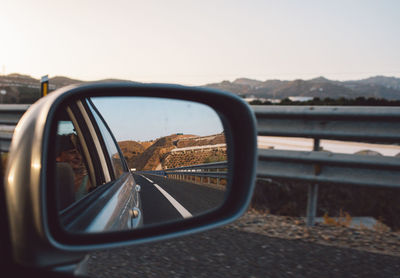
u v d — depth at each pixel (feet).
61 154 5.02
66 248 3.35
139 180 7.78
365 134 11.85
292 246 10.61
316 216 15.35
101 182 6.91
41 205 3.24
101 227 4.57
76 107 6.36
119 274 8.59
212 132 5.93
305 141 23.61
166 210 5.26
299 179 12.62
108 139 8.11
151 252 10.01
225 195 5.46
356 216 15.57
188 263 9.31
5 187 3.28
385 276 8.73
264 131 13.43
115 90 5.56
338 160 11.84
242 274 8.73
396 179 11.26
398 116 11.13
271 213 15.23
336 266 9.26
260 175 13.37
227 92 5.54
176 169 5.95
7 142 20.45
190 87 5.80
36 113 3.69
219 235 11.46
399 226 14.90
